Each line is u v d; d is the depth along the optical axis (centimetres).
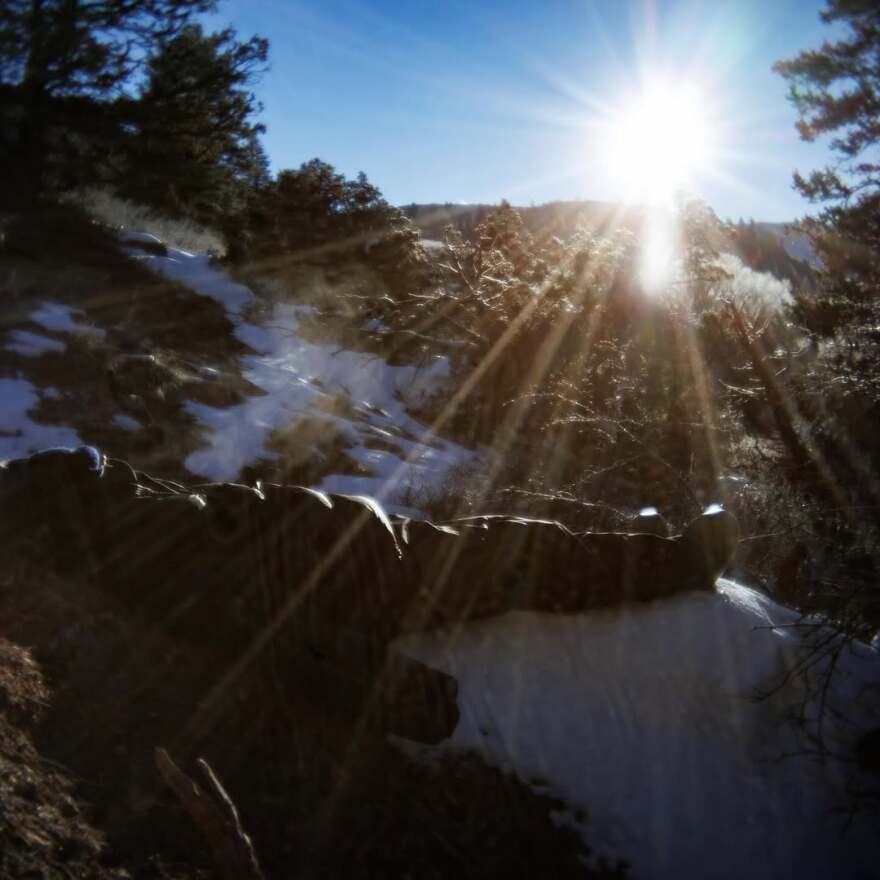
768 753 419
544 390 1129
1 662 344
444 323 1360
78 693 350
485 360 1216
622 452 988
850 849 401
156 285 1309
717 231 1365
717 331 1145
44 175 1614
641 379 1079
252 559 402
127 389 963
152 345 1109
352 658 395
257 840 326
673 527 814
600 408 1073
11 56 1568
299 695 390
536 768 397
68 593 397
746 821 398
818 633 462
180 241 1684
